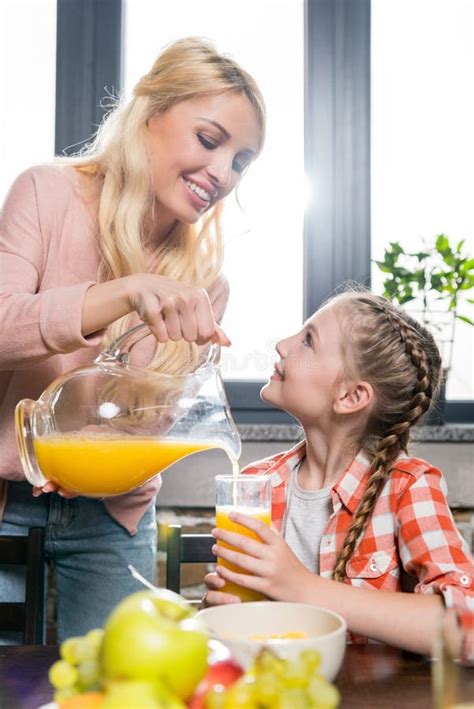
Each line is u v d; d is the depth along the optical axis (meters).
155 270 1.42
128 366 1.05
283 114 2.25
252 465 1.48
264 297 2.24
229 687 0.53
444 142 2.26
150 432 1.02
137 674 0.47
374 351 1.33
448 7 2.25
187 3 2.25
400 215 2.27
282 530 1.36
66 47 2.20
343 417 1.34
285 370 1.38
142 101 1.29
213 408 1.06
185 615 0.53
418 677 0.79
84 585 1.39
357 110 2.23
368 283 2.22
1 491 1.34
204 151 1.28
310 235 2.22
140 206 1.30
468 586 1.04
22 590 1.39
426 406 1.38
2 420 1.28
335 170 2.23
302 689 0.50
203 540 1.30
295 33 2.25
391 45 2.26
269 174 2.24
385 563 1.21
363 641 1.16
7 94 2.22
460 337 2.23
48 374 1.28
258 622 0.77
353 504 1.28
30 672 0.80
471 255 2.26
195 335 1.02
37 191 1.26
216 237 1.48
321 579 0.99
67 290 1.07
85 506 1.34
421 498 1.20
